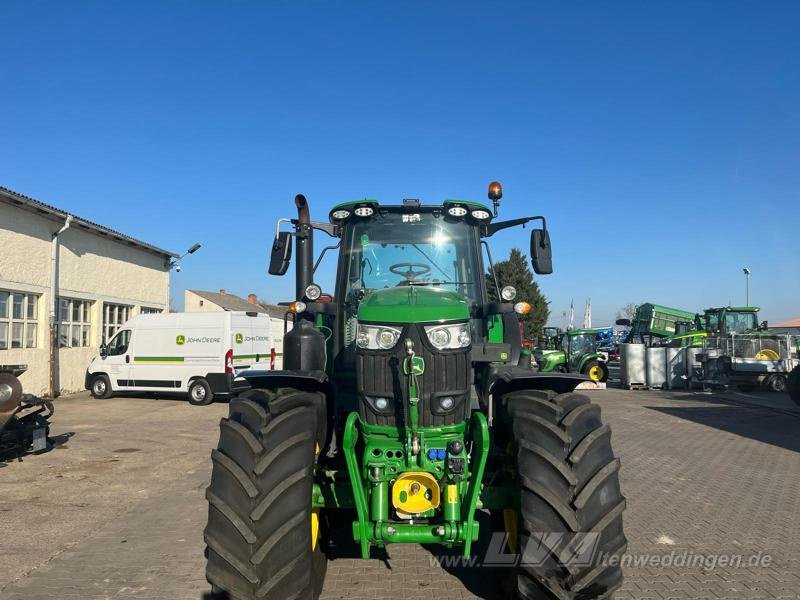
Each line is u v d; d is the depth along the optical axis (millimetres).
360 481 3590
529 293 40594
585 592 3299
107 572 4766
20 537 5598
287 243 4953
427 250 4926
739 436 11359
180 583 4555
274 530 3244
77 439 10656
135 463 8727
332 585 4480
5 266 14953
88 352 18672
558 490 3385
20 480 7750
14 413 8562
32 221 15977
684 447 10219
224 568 3252
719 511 6426
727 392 20828
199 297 49562
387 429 3578
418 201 4891
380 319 3600
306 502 3369
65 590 4438
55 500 6836
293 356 4289
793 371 15523
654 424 12914
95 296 19094
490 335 4938
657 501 6820
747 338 21016
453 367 3564
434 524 3543
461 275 4902
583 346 25516
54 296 16797
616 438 11133
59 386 17219
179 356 15883
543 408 3664
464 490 3572
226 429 3533
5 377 8523
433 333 3549
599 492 3402
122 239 20141
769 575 4707
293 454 3416
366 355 3602
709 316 26562
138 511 6414
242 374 3938
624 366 22625
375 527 3500
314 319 4992
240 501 3299
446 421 3564
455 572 4715
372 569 4773
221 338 15672
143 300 22344
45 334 16516
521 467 3461
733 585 4523
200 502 6742
